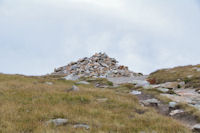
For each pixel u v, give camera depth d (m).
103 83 35.81
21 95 17.59
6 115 11.91
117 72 62.12
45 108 13.77
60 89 21.34
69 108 14.09
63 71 70.31
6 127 10.07
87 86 28.45
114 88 28.34
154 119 12.21
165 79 35.25
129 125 11.01
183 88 28.44
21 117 11.83
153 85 31.91
